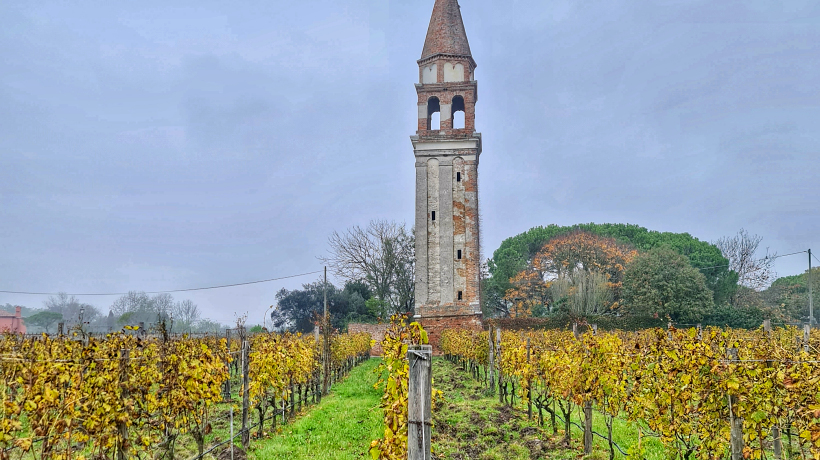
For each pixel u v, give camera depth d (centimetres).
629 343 1359
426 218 4175
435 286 4094
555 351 1458
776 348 957
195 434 1098
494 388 2098
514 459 1201
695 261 5703
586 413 1232
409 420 682
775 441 1084
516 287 6188
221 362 1211
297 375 1778
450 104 4284
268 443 1326
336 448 1263
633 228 6956
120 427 870
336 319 6400
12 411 756
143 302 7644
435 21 4412
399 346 937
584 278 5153
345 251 5766
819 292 5200
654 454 1164
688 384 911
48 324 6575
